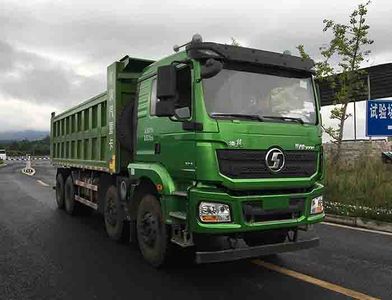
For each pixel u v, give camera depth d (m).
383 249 7.95
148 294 5.64
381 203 11.27
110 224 8.78
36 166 46.28
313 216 6.33
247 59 6.09
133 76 8.21
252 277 6.30
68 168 12.48
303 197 6.21
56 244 8.48
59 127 13.71
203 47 5.86
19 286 6.01
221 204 5.66
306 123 6.45
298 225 6.11
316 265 6.88
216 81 5.93
